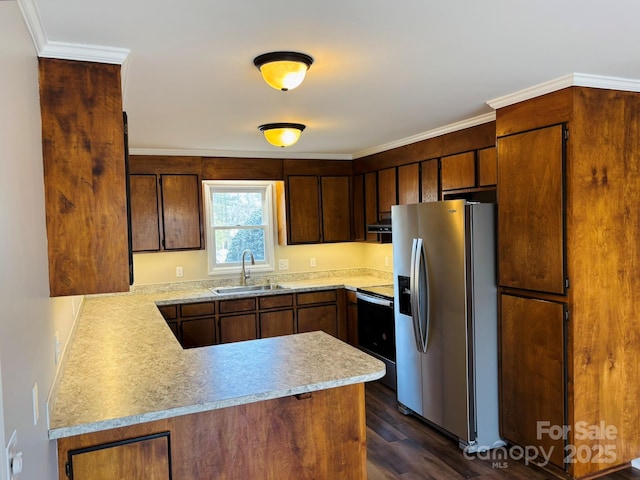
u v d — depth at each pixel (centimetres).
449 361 328
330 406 214
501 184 308
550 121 272
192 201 479
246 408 198
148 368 221
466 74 247
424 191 421
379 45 203
